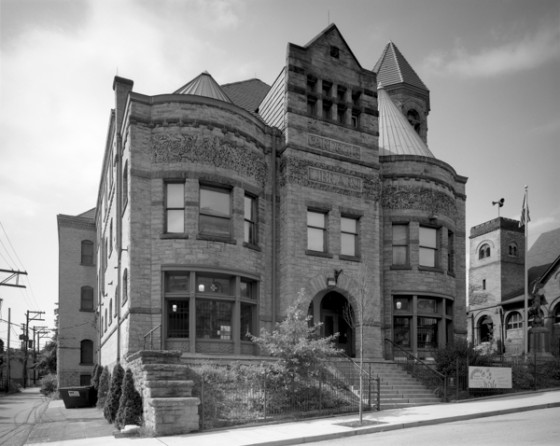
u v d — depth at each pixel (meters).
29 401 41.09
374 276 26.03
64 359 41.62
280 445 13.66
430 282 27.64
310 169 25.14
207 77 27.38
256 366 19.08
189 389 16.14
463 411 17.80
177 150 22.20
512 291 52.59
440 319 28.08
